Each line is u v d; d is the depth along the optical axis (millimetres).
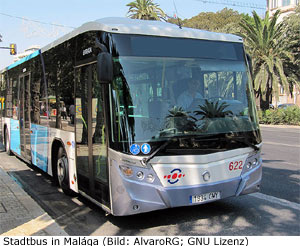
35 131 8477
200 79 5293
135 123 4641
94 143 5301
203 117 5047
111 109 4734
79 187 6000
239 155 5266
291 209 5895
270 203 6230
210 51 5504
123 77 4730
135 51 4895
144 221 5414
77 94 5906
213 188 4973
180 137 4797
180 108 4953
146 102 4785
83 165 5766
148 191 4605
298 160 10641
